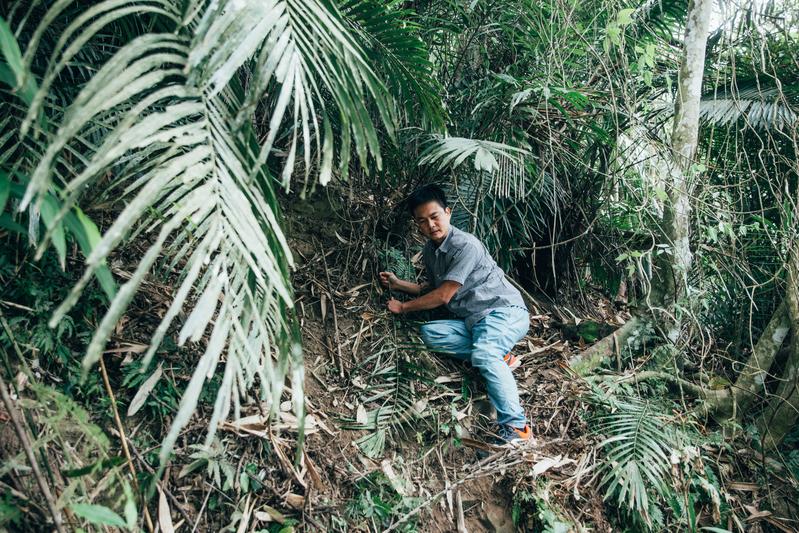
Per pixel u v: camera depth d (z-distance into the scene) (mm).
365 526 2109
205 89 1354
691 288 3367
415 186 3223
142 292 2240
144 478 1778
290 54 1290
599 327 3557
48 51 1817
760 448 3217
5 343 1723
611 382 3182
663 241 3408
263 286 1251
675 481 2766
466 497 2424
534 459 2568
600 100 3404
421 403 2656
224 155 1301
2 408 1571
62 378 1843
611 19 3381
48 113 1768
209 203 1209
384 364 2758
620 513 2613
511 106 2855
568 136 3406
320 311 2865
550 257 3896
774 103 3373
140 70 1130
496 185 3055
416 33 3025
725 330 3822
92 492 1566
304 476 2119
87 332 1980
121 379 1987
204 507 1863
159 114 1182
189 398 1079
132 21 1719
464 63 3453
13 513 1333
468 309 2848
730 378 3570
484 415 2789
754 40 3678
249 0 1248
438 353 2947
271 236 1479
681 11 3689
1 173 1131
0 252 1871
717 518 2748
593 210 3711
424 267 3387
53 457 1591
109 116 1754
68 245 2049
